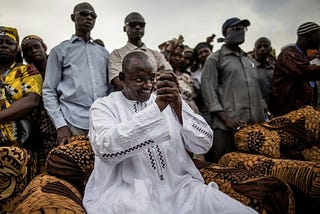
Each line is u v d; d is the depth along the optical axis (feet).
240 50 14.60
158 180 7.13
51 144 12.07
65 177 8.07
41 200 5.98
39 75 11.80
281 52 14.32
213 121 14.05
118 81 11.66
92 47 12.34
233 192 7.37
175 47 15.44
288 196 7.10
